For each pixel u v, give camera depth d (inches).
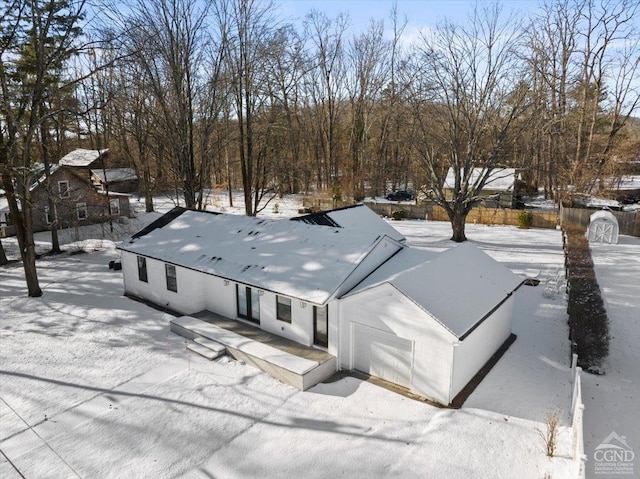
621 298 671.1
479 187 1067.3
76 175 1298.0
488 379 464.8
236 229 668.1
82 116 860.6
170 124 1066.1
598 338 532.7
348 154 1956.2
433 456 351.9
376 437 378.3
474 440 368.2
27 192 712.4
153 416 414.0
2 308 692.1
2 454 366.0
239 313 594.6
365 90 1900.8
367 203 1569.9
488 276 545.0
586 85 1480.1
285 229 623.2
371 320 460.1
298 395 445.4
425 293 446.9
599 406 411.5
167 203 1801.2
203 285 628.7
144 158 1502.2
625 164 1485.0
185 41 1026.7
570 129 1574.8
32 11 653.9
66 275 868.0
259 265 561.6
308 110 2148.1
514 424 388.8
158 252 669.3
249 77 1168.2
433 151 1158.3
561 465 335.9
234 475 339.9
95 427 399.5
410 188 2274.9
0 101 745.6
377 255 533.0
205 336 548.7
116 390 457.4
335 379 474.9
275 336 542.0
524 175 1804.9
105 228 1305.4
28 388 463.2
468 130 1120.2
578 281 719.7
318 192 1918.1
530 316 622.8
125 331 597.6
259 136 1290.6
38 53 681.0
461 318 431.5
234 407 426.6
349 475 335.9
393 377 461.1
